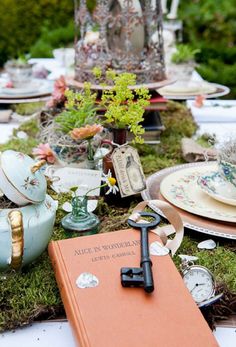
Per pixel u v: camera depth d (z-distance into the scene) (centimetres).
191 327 63
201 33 400
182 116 166
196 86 204
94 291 68
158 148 138
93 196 102
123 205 105
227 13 395
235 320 76
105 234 79
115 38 136
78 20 144
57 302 74
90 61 139
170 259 74
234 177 97
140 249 75
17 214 73
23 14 380
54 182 103
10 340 71
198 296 74
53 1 383
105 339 61
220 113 173
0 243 75
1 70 333
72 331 66
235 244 91
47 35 366
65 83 144
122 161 100
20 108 178
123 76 99
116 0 135
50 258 78
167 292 68
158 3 139
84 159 113
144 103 100
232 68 376
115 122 101
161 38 142
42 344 70
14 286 76
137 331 62
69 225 88
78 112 113
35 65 237
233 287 78
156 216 82
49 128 122
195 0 419
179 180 108
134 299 67
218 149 102
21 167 78
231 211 96
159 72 144
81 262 73
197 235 93
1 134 153
